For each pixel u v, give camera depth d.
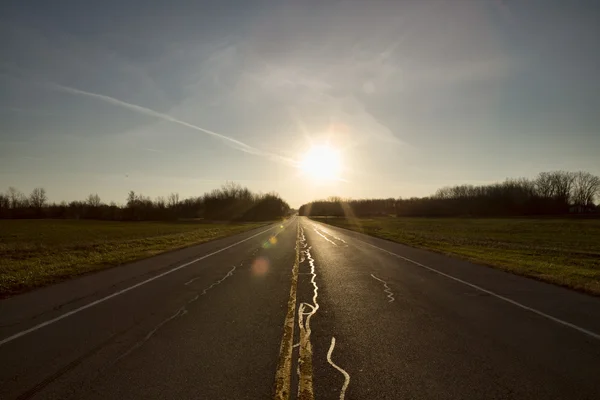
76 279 11.42
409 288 10.10
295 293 9.38
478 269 13.73
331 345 5.55
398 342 5.69
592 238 33.09
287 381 4.31
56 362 4.87
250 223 76.81
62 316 7.14
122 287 10.11
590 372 4.59
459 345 5.56
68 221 80.31
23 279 11.09
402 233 38.44
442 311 7.62
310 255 18.36
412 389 4.12
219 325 6.57
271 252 19.84
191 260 16.28
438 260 16.44
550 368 4.70
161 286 10.27
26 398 3.92
